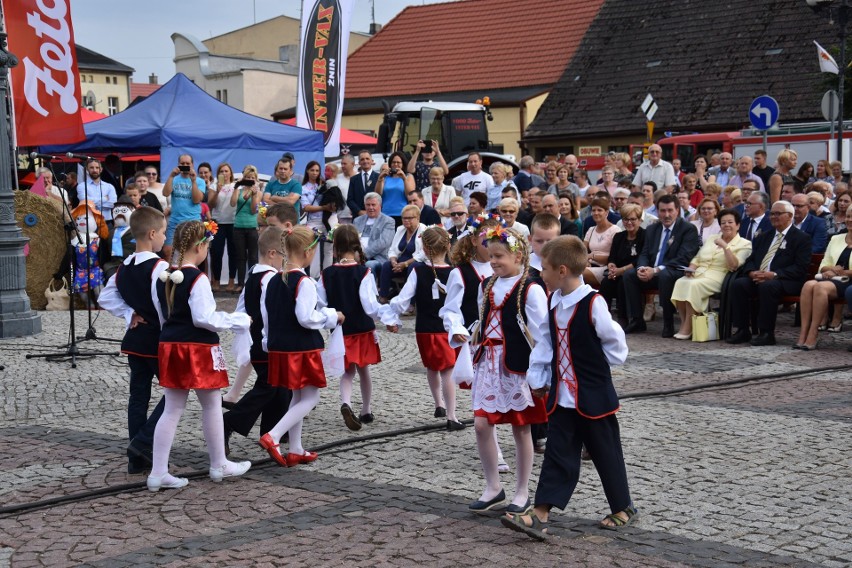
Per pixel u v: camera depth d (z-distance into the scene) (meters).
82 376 9.59
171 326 5.95
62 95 12.34
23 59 12.18
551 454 5.11
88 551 5.00
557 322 5.14
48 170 15.92
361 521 5.38
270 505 5.70
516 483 5.74
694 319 11.85
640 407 8.20
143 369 6.39
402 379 9.50
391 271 13.77
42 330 12.37
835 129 21.11
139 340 6.30
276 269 6.85
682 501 5.67
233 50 56.09
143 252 6.36
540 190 13.72
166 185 15.19
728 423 7.61
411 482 6.13
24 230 14.24
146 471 6.36
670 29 33.25
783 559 4.75
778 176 14.71
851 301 10.99
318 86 18.30
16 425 7.71
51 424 7.73
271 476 6.31
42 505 5.71
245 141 17.27
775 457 6.62
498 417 5.40
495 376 5.44
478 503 5.52
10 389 9.02
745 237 12.80
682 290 11.91
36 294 14.44
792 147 21.83
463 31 38.91
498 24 38.25
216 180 16.42
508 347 5.42
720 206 14.51
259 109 47.25
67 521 5.47
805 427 7.47
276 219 7.62
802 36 30.31
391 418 7.87
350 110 37.69
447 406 7.48
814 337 11.16
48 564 4.83
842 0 16.77
